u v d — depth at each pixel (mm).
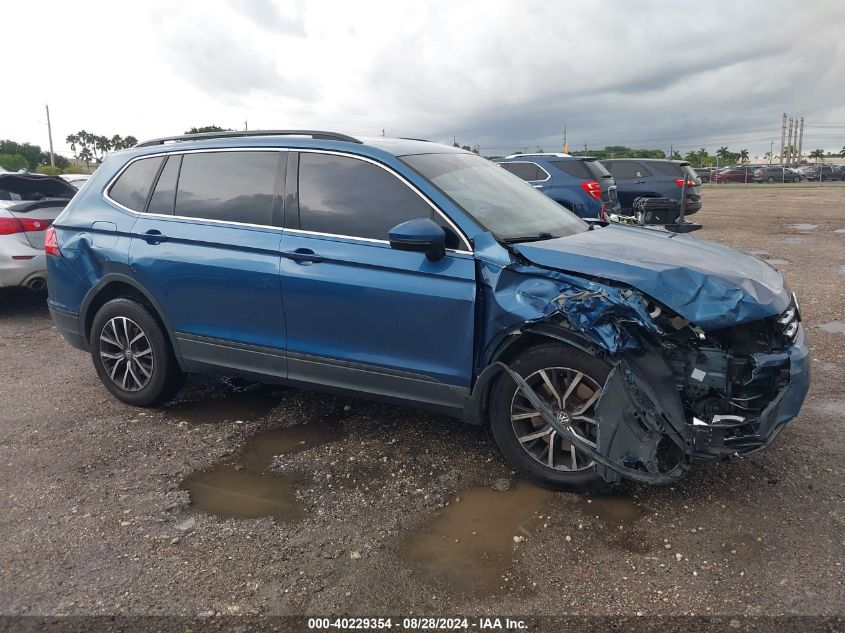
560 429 3297
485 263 3447
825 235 14336
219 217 4246
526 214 4043
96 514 3355
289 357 4047
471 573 2842
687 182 14750
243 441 4188
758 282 3352
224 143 4348
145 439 4234
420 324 3588
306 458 3938
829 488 3447
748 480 3539
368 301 3693
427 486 3578
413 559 2949
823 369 5285
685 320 3254
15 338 6836
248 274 4047
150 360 4645
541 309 3230
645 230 4492
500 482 3605
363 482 3643
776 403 3221
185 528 3223
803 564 2836
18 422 4539
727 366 3207
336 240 3828
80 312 4820
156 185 4547
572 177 11773
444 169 3990
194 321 4344
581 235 3969
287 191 4051
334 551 3016
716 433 3123
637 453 3168
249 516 3322
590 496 3430
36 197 7992
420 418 4473
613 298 3137
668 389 3174
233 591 2752
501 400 3531
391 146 4051
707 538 3041
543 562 2902
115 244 4566
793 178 55438
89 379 5449
